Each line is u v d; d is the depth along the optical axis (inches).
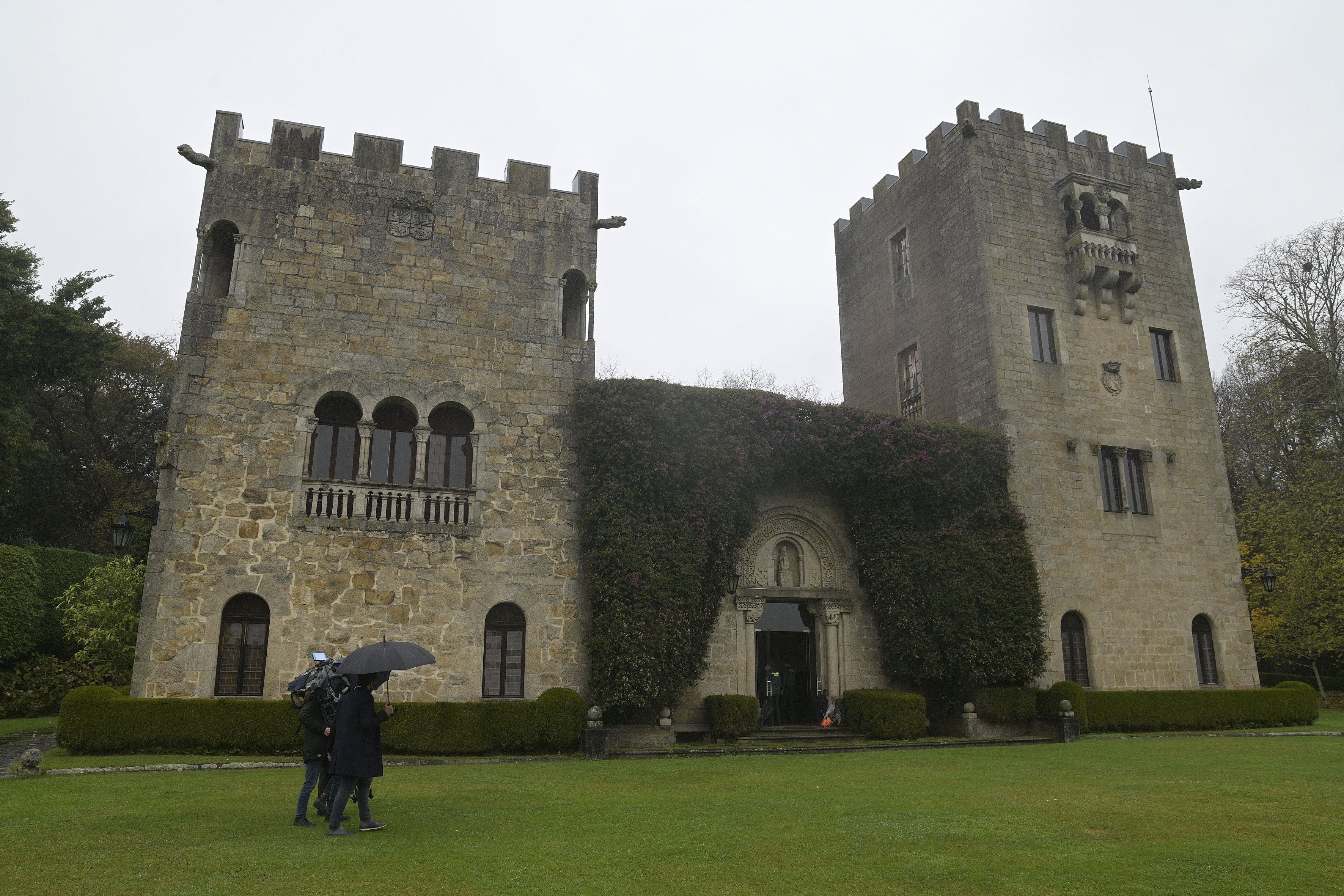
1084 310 1191.6
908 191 1326.3
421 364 890.1
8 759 700.7
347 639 806.5
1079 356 1176.2
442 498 864.3
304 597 802.2
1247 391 1820.9
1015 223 1192.2
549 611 871.7
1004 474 1070.4
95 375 1381.6
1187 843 386.6
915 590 984.9
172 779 573.6
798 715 1000.9
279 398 836.6
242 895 288.5
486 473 884.6
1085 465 1139.3
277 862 332.5
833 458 997.2
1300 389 1557.6
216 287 892.6
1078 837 398.6
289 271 866.8
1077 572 1098.7
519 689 853.8
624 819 438.9
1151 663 1112.2
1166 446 1198.9
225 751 714.8
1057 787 560.4
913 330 1289.4
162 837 376.8
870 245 1413.6
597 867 334.0
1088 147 1270.9
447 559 851.4
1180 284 1277.1
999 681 987.9
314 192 892.0
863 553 1012.5
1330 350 1504.7
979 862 349.4
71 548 1595.7
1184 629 1144.2
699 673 893.8
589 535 880.3
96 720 695.7
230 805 465.7
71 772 604.4
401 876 314.3
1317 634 1446.9
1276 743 887.7
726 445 935.7
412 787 558.6
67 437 1782.7
